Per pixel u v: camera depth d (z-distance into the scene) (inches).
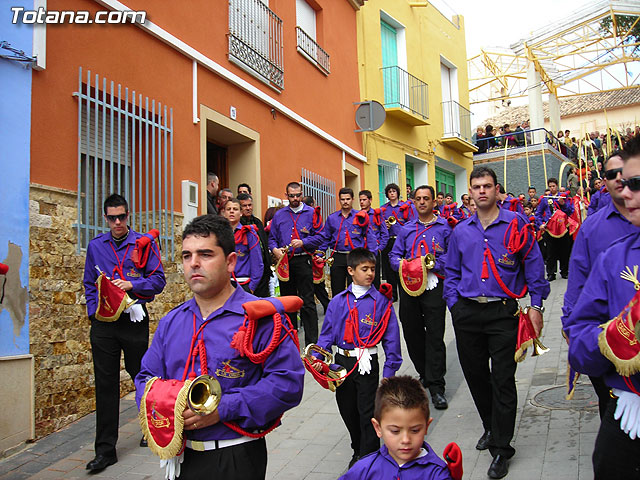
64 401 232.2
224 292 110.0
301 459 199.9
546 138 984.3
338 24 558.3
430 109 748.6
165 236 298.2
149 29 299.4
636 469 104.7
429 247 258.8
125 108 273.4
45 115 237.0
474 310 187.9
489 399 193.3
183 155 324.8
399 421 107.1
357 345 185.6
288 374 104.4
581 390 235.5
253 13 406.9
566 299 143.3
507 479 168.7
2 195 216.7
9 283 214.7
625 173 101.1
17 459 202.5
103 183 260.5
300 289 335.9
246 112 395.2
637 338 95.4
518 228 185.3
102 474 190.9
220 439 102.8
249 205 311.4
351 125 573.9
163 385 101.0
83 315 244.4
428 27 757.3
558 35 1003.3
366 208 414.6
